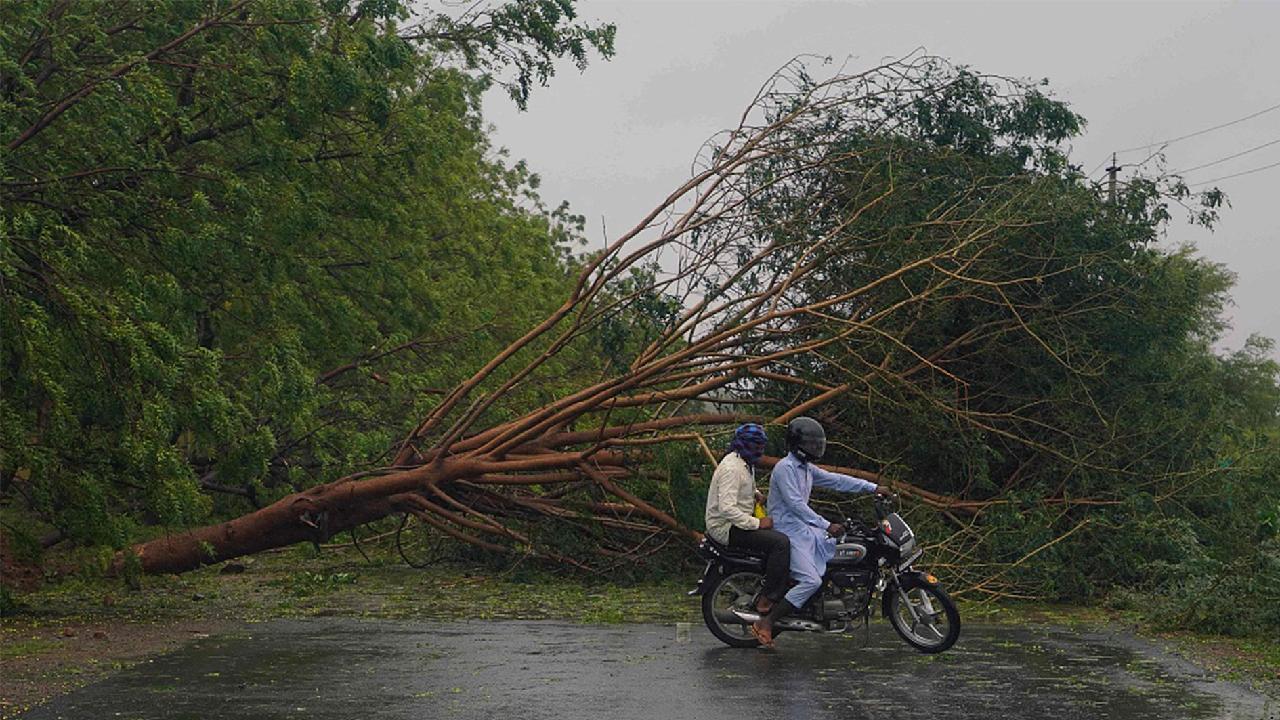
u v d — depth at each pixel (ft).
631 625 37.76
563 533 50.47
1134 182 49.26
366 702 24.41
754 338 47.52
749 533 32.42
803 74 50.78
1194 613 36.63
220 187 49.96
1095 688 26.16
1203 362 50.31
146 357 38.60
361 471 50.52
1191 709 23.72
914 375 48.16
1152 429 46.44
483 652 31.65
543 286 93.40
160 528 52.08
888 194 46.42
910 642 32.09
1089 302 47.83
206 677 27.53
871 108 50.60
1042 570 43.27
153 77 45.37
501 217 90.02
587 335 58.23
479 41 61.16
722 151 49.88
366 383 62.28
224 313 56.34
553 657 30.76
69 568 48.34
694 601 44.55
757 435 33.24
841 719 22.70
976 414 45.39
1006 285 47.29
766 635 32.17
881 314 45.34
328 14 52.75
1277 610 35.55
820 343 45.91
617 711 23.47
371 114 52.31
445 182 70.64
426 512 50.19
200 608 42.73
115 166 45.01
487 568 55.16
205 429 42.32
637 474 48.67
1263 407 114.62
